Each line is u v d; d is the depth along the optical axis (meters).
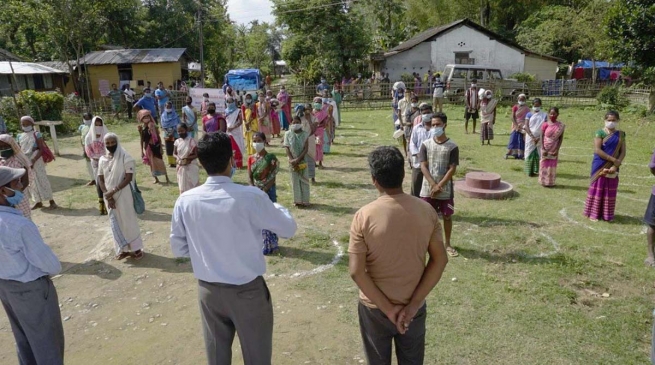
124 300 5.11
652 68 17.56
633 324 4.37
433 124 5.75
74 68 29.56
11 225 3.06
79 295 5.24
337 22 30.89
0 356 4.20
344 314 4.68
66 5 24.64
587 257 5.89
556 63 31.84
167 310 4.88
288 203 8.38
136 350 4.21
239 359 4.02
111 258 6.20
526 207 7.90
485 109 13.42
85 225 7.58
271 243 6.12
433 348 4.06
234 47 53.88
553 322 4.43
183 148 8.06
